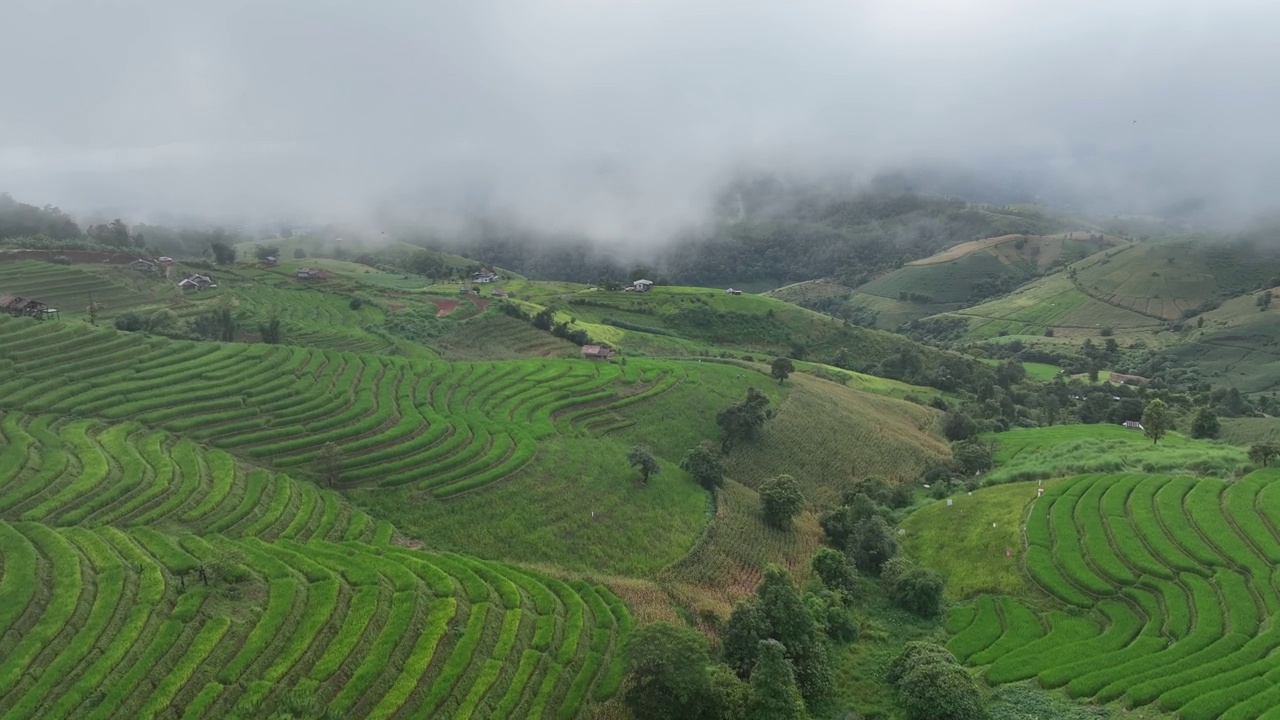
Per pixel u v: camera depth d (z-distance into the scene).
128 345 106.69
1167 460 110.94
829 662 65.81
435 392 116.06
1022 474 115.62
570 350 173.12
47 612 52.75
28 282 157.50
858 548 87.62
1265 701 54.25
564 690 57.66
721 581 82.94
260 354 112.06
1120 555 80.88
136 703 46.94
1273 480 93.06
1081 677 61.06
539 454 100.69
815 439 132.62
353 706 50.50
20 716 44.25
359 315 186.12
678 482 103.69
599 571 80.06
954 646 69.94
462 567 70.44
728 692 54.44
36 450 76.00
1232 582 72.06
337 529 76.19
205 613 55.78
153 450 80.94
